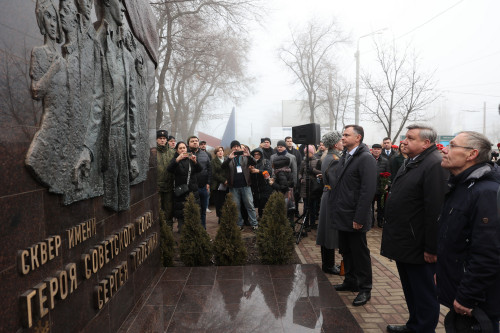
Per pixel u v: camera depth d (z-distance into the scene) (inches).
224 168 290.2
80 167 86.0
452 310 85.3
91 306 93.9
